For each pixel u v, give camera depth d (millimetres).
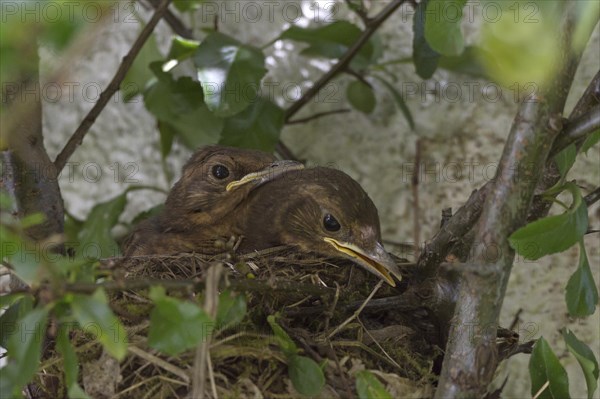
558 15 4902
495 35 4301
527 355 8523
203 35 9914
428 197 9203
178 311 4891
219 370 5914
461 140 9172
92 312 4590
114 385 5961
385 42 9453
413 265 7320
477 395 5348
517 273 8656
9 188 6766
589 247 8391
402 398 6027
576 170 8461
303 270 7082
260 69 7629
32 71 5293
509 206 5230
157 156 10391
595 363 5879
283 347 5844
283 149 9305
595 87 5676
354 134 9555
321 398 5918
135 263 6934
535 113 5160
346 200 7465
